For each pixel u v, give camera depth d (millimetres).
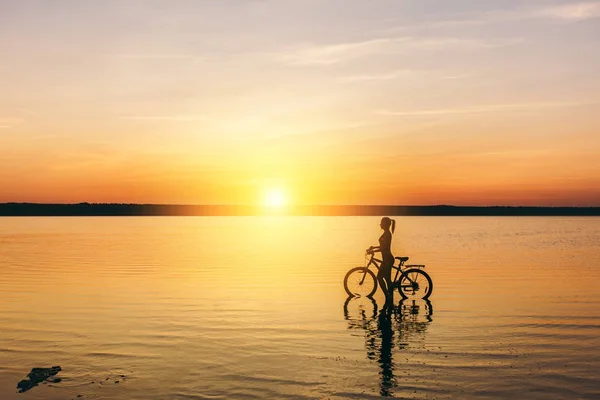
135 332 11102
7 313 13109
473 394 7344
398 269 15406
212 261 26984
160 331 11195
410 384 7766
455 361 8922
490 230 76188
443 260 27219
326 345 10039
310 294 16266
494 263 25578
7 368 8664
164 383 7863
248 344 10117
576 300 14930
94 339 10516
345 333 11000
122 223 131750
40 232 66250
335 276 20781
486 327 11500
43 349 9781
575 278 19734
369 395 7324
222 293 16359
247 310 13555
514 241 45906
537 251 33656
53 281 19031
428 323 11945
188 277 20281
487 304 14391
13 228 82438
